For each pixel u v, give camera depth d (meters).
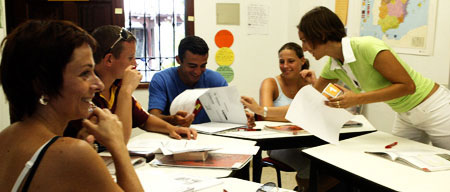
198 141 2.11
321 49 2.14
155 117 2.27
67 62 0.90
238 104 2.42
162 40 4.09
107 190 0.90
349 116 2.09
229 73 4.28
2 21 2.99
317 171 1.87
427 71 2.85
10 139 0.91
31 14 3.71
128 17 3.97
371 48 2.00
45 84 0.89
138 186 1.09
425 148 1.97
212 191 1.37
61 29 0.91
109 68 1.85
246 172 1.90
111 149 1.08
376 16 3.29
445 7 2.67
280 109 2.56
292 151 2.77
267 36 4.35
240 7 4.21
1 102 2.76
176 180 1.45
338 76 2.41
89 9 3.84
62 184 0.86
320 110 2.08
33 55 0.87
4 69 0.89
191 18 4.08
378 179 1.55
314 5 3.98
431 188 1.45
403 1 3.01
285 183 3.71
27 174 0.85
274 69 4.42
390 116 3.15
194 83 2.71
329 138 2.04
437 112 2.06
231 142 2.10
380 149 1.95
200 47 2.49
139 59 4.05
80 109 0.97
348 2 3.60
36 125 0.92
